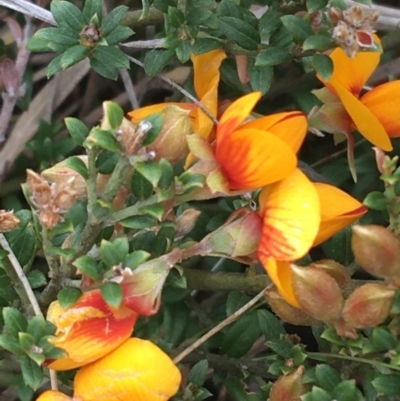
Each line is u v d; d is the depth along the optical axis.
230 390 0.20
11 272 0.18
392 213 0.18
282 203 0.16
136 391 0.16
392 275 0.17
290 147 0.16
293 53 0.19
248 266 0.21
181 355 0.19
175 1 0.19
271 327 0.20
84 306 0.17
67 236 0.19
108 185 0.17
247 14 0.20
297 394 0.18
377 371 0.19
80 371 0.17
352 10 0.17
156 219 0.17
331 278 0.17
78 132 0.17
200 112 0.18
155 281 0.17
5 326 0.18
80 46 0.19
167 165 0.17
